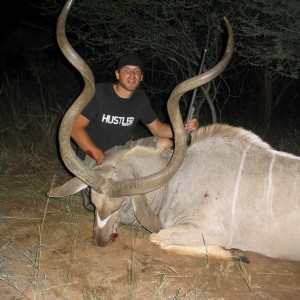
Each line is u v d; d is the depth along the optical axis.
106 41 3.76
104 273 2.17
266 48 3.21
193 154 2.55
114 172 2.33
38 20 7.01
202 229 2.41
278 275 2.29
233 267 2.33
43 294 1.97
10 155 3.65
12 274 2.10
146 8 3.60
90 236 2.52
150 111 2.83
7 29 7.49
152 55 4.05
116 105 2.64
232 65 4.59
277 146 4.48
